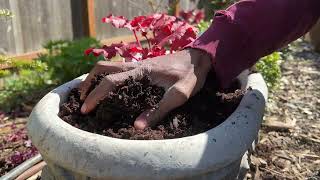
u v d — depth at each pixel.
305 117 1.08
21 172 0.71
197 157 0.41
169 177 0.40
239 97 0.54
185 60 0.49
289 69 1.46
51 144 0.43
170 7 1.52
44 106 0.49
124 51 0.65
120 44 0.66
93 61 1.31
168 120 0.48
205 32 0.51
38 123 0.46
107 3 1.57
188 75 0.47
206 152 0.41
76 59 1.31
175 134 0.45
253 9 0.49
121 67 0.51
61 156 0.42
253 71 0.65
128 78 0.48
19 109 1.18
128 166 0.40
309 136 0.97
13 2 1.33
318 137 0.97
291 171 0.82
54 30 1.47
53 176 0.48
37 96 1.25
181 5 1.76
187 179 0.41
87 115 0.50
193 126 0.48
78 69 1.33
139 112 0.48
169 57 0.50
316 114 1.10
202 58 0.49
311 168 0.84
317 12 0.50
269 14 0.48
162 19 0.67
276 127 1.00
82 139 0.42
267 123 1.02
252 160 0.85
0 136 1.00
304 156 0.88
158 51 0.64
